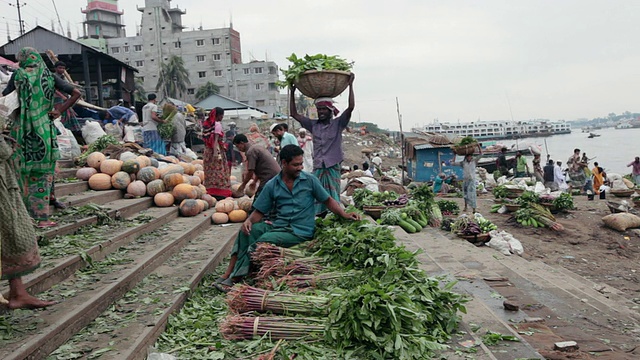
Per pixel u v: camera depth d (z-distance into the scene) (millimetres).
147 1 72062
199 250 6605
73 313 3723
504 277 7336
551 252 11828
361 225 5496
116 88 21703
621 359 4574
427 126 75625
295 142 8781
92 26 96188
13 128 5254
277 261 5035
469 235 10945
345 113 6922
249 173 6832
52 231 5430
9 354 2996
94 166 8859
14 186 3592
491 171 32844
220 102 44250
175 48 71938
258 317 4078
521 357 3910
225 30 70938
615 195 19531
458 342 4078
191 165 11188
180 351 3764
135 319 4027
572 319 5910
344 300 3943
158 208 8609
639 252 11961
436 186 20625
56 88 5547
